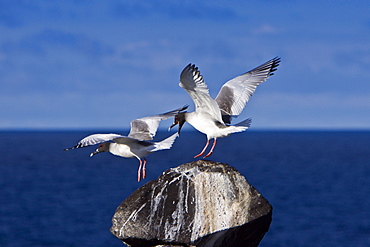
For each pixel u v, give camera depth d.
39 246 36.59
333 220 44.50
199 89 14.46
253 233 14.70
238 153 139.50
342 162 108.81
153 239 14.77
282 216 46.50
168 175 15.29
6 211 49.47
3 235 39.66
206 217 14.67
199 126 16.12
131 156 16.80
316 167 96.06
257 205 14.61
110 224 43.41
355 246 35.81
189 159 114.06
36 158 125.94
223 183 14.84
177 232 14.70
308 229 41.09
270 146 189.00
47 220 45.12
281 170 90.19
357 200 55.59
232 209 14.58
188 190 14.97
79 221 44.69
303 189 64.69
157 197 15.11
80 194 60.78
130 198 15.39
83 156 137.25
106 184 70.56
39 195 60.25
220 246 14.70
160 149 16.31
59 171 91.06
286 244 36.41
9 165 103.81
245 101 16.33
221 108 16.39
